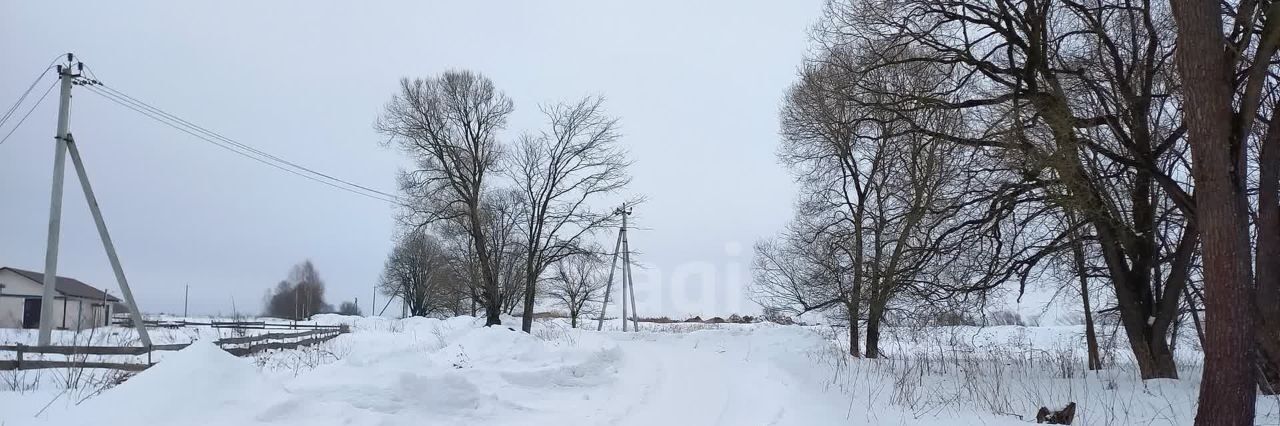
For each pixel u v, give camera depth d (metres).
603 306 48.72
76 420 7.18
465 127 40.81
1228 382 7.91
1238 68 11.24
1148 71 13.73
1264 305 10.01
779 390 13.25
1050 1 14.04
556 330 32.81
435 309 66.25
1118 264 14.11
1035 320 21.16
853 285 20.98
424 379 9.96
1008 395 12.06
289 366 15.46
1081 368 16.47
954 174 15.31
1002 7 14.47
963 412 10.74
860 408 11.25
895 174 20.92
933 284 15.27
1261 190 10.16
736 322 57.81
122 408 7.30
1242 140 9.02
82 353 16.89
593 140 39.88
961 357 18.47
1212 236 8.10
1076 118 13.38
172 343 23.41
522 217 41.22
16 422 7.31
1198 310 15.24
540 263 40.03
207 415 7.51
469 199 40.06
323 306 93.12
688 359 20.06
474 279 41.12
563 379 13.41
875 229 20.36
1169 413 10.40
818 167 24.59
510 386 12.47
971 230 14.47
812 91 21.66
